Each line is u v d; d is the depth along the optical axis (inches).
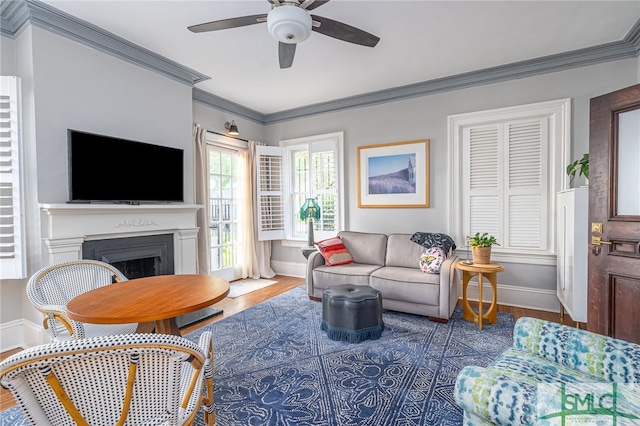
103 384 35.3
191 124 145.6
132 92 121.9
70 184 102.0
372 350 98.8
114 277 91.4
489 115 141.9
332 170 184.9
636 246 81.1
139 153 121.6
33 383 33.2
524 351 58.6
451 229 151.3
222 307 142.2
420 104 158.7
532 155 135.5
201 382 48.9
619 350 49.8
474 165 147.3
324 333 112.7
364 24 104.6
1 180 94.6
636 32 109.2
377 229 172.6
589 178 90.7
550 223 132.7
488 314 119.6
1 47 99.8
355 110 177.0
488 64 135.7
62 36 102.2
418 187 159.6
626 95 82.1
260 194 194.4
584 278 102.4
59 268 82.3
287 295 160.1
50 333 72.5
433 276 122.4
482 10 97.3
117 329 76.3
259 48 120.3
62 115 102.7
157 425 38.8
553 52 125.0
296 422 66.7
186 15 99.4
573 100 127.0
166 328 76.9
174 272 135.0
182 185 137.6
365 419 67.4
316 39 113.7
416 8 96.0
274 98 177.0
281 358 94.4
